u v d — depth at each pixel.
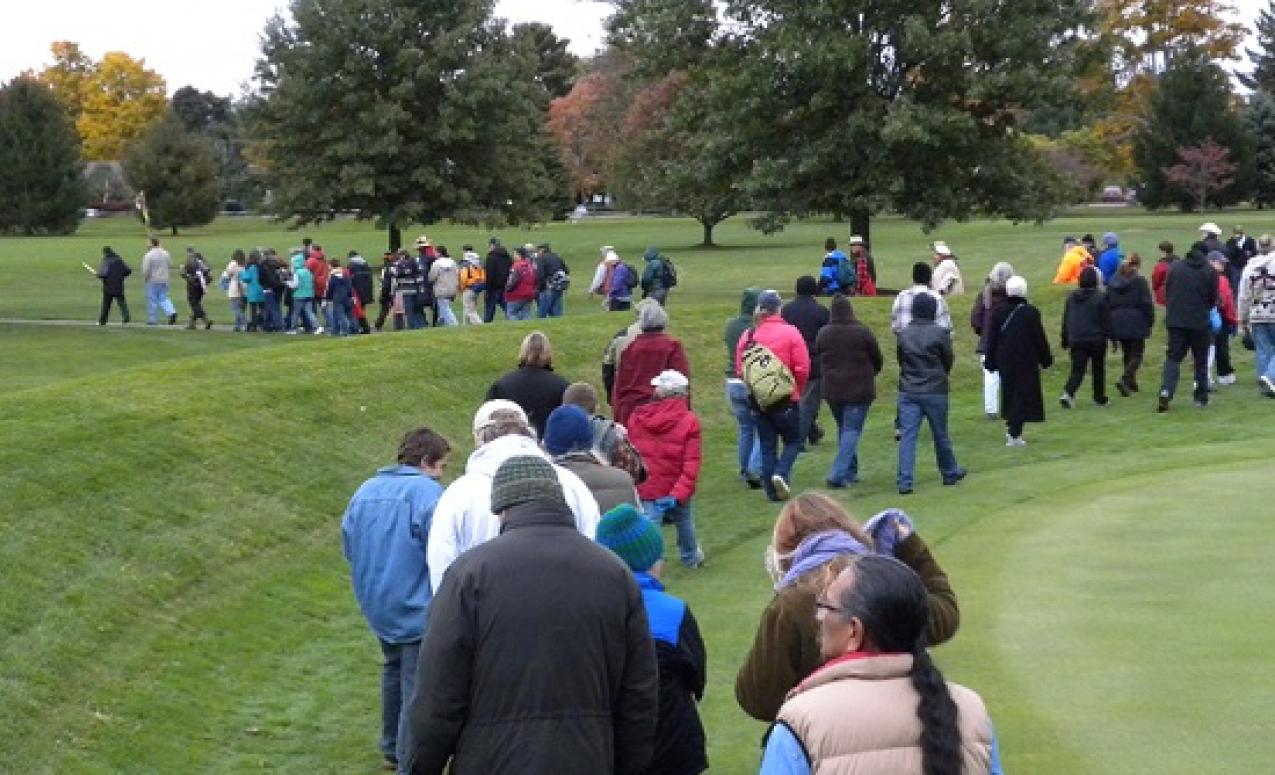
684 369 13.91
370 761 8.94
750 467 17.44
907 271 53.38
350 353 20.53
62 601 10.55
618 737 5.27
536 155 70.19
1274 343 21.86
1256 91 99.75
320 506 14.88
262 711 9.80
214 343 31.55
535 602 5.06
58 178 96.00
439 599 5.14
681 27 44.84
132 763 8.68
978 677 9.01
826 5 41.91
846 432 16.33
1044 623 10.13
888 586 3.99
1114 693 8.60
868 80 42.38
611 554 5.29
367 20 63.69
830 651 4.12
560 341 23.17
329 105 64.75
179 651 10.58
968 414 21.38
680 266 58.72
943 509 14.70
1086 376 23.98
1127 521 13.54
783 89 42.84
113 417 14.82
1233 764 7.44
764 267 57.41
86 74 140.62
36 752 8.48
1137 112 93.75
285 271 34.78
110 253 35.62
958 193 43.12
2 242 82.31
